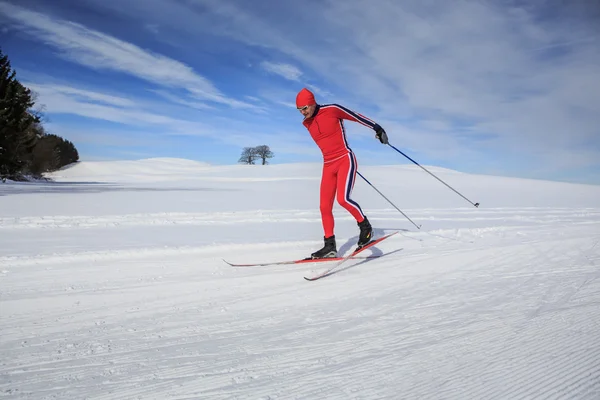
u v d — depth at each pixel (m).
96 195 13.26
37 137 35.47
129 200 11.70
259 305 2.77
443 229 6.56
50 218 7.02
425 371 1.74
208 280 3.40
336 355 1.93
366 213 9.55
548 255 4.46
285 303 2.81
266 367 1.81
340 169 4.16
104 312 2.59
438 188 22.64
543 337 2.12
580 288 3.13
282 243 5.13
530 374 1.69
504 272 3.71
